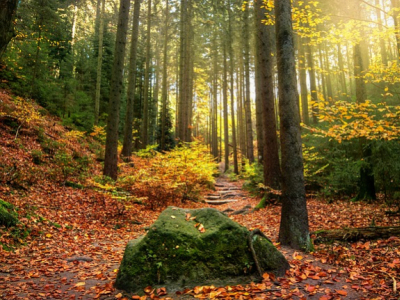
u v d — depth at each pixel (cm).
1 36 200
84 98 1859
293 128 545
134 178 1079
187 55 2369
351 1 786
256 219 852
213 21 2362
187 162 1259
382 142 758
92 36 2617
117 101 1091
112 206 926
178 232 402
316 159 1107
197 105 4253
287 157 545
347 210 790
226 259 392
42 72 1590
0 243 506
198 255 386
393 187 819
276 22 577
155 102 3247
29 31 1416
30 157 973
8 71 1392
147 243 389
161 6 2769
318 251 495
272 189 975
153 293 344
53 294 361
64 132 1440
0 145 920
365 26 755
